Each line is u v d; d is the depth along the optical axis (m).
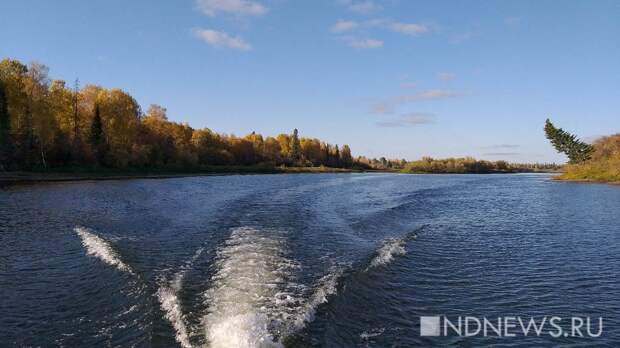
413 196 47.50
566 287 15.12
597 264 18.14
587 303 13.67
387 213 31.16
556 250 20.64
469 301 13.52
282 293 12.66
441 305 13.09
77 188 48.59
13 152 64.56
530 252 20.17
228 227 23.55
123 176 77.00
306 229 23.34
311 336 10.00
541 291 14.67
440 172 166.12
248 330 9.98
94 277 14.47
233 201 37.03
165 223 24.84
